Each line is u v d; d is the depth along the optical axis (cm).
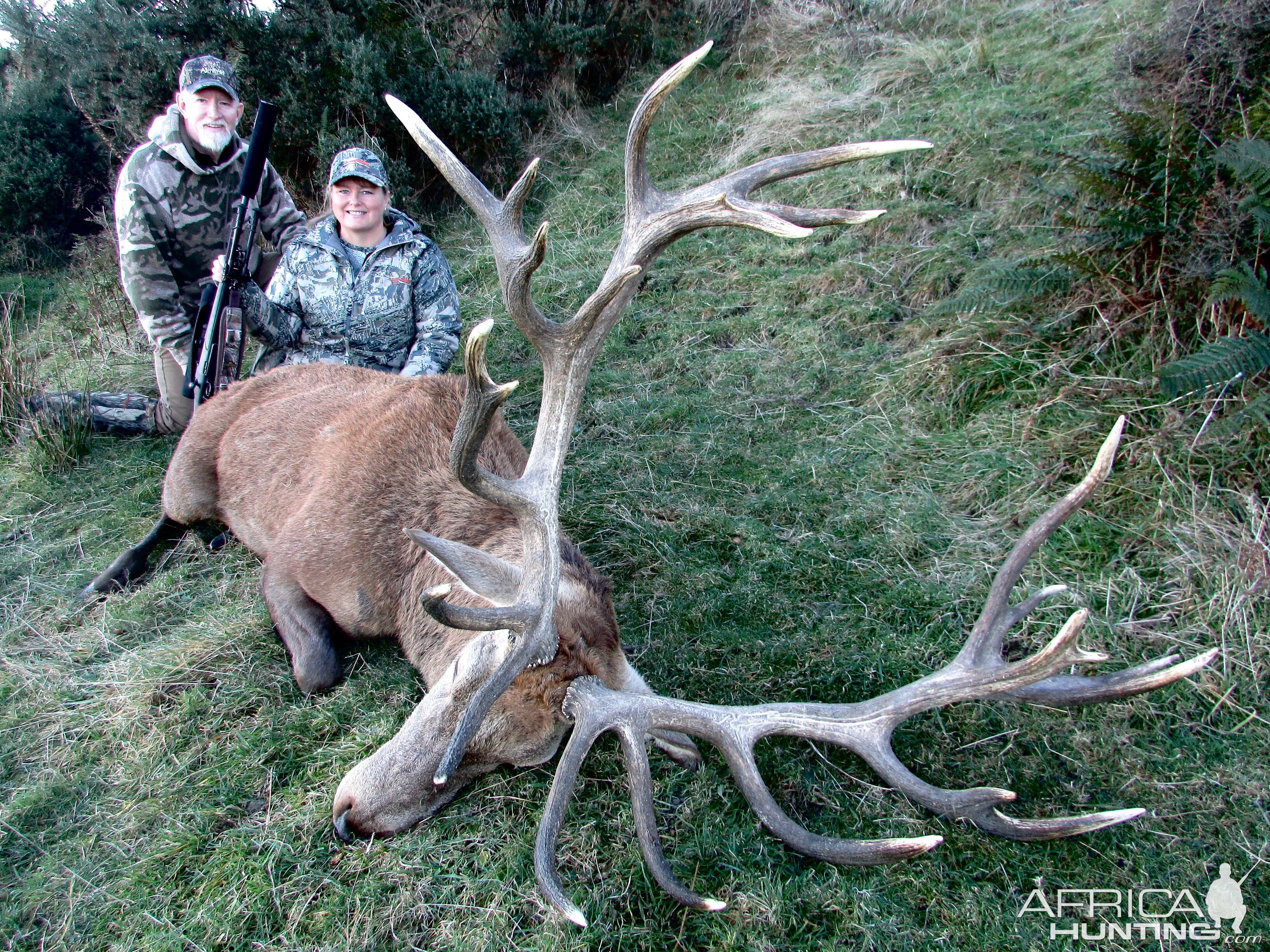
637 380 439
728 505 356
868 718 223
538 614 217
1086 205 372
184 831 245
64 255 774
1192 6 401
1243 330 316
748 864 231
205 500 375
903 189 494
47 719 288
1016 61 571
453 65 692
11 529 392
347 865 234
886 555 322
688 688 282
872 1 702
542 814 238
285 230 476
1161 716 258
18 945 224
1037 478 332
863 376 406
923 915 219
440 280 426
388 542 292
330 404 346
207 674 298
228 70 427
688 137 631
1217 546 289
